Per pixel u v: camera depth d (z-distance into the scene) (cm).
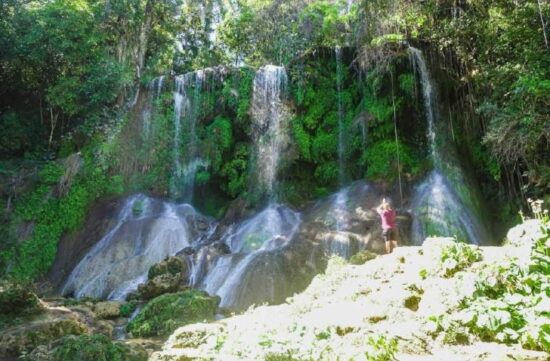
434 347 505
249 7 2652
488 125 1463
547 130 1212
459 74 1720
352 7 1970
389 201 1520
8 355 735
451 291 589
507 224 1496
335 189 1802
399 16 1744
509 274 587
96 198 1736
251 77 1962
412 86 1709
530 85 1177
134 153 1877
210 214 1880
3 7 1962
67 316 901
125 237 1530
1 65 2002
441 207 1418
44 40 1894
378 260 777
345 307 623
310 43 2172
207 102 1966
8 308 878
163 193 1861
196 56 2806
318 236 1316
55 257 1582
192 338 609
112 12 2119
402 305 600
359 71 1855
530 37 1395
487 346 493
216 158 1891
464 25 1620
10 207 1642
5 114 2002
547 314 510
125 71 1980
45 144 2003
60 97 1850
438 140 1673
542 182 1337
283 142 1825
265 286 1139
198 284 1231
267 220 1571
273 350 509
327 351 497
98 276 1386
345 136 1831
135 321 955
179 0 2514
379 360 469
